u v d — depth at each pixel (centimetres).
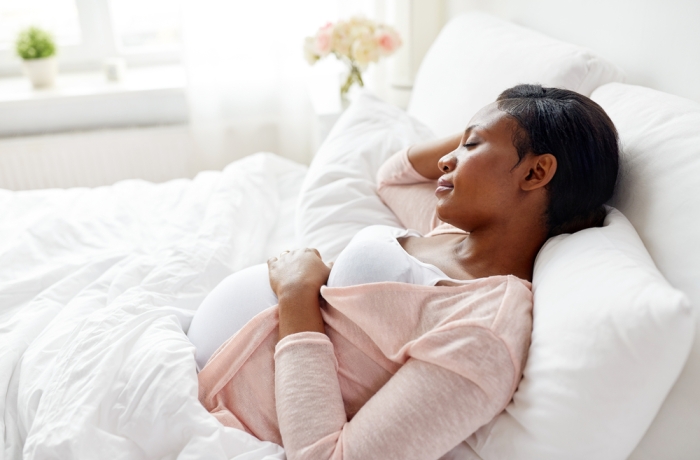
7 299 118
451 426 72
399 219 129
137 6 257
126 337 92
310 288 90
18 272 128
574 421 68
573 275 77
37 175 241
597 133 84
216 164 247
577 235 85
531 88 90
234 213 147
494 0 186
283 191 174
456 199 88
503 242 89
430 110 162
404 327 82
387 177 129
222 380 89
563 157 83
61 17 256
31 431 83
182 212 153
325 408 78
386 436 73
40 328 108
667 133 88
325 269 96
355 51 195
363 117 154
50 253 137
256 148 259
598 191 86
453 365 73
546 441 71
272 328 90
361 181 135
